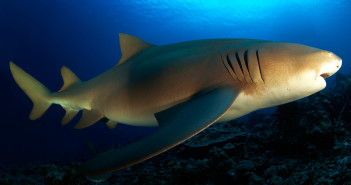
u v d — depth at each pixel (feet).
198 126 6.77
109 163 5.85
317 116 15.11
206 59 9.97
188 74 9.98
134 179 16.40
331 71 8.62
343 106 22.81
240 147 17.65
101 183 17.06
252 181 11.96
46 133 93.56
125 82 12.46
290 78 8.79
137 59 13.16
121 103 12.51
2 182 20.36
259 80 9.08
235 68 9.30
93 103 15.06
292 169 12.43
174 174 13.56
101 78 14.85
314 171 11.39
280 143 16.49
